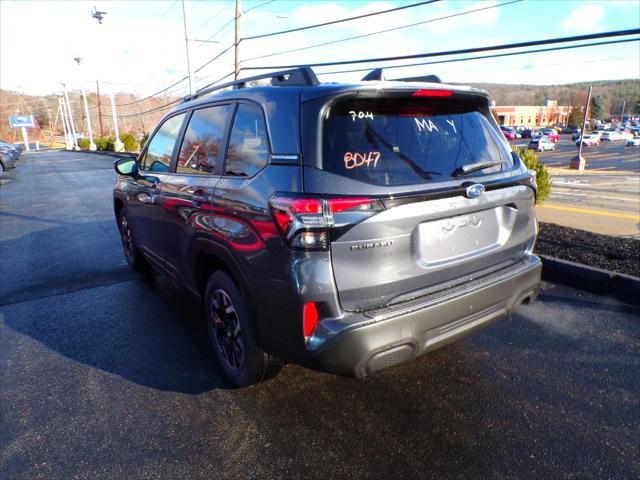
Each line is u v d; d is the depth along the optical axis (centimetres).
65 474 231
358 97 229
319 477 223
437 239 240
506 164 280
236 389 301
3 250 700
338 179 214
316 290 213
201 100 336
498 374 309
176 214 338
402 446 242
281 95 245
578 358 327
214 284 295
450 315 241
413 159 236
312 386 302
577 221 911
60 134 14325
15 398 298
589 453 234
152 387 306
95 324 410
